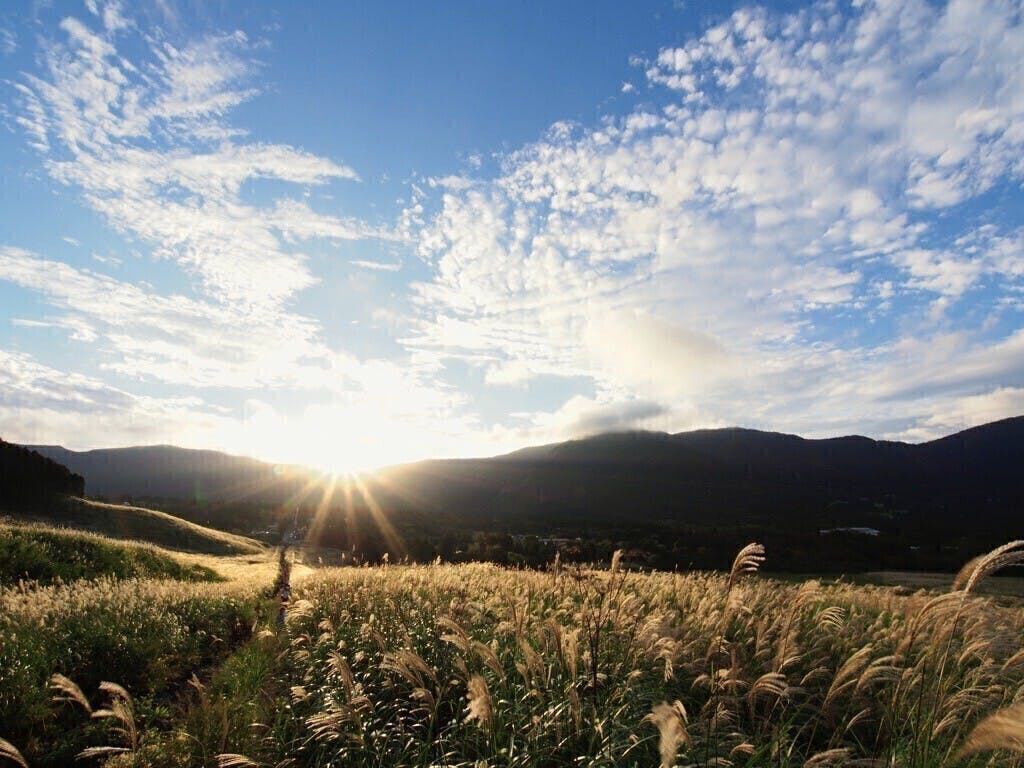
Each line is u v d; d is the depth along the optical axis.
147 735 6.79
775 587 10.97
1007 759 4.63
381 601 11.88
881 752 5.30
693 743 5.23
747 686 5.67
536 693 5.89
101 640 10.41
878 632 8.03
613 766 5.11
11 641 9.42
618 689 6.18
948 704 5.07
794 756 5.31
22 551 23.56
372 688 7.59
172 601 14.95
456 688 6.97
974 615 5.36
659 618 6.85
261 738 6.89
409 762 5.91
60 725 7.32
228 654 12.02
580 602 8.29
